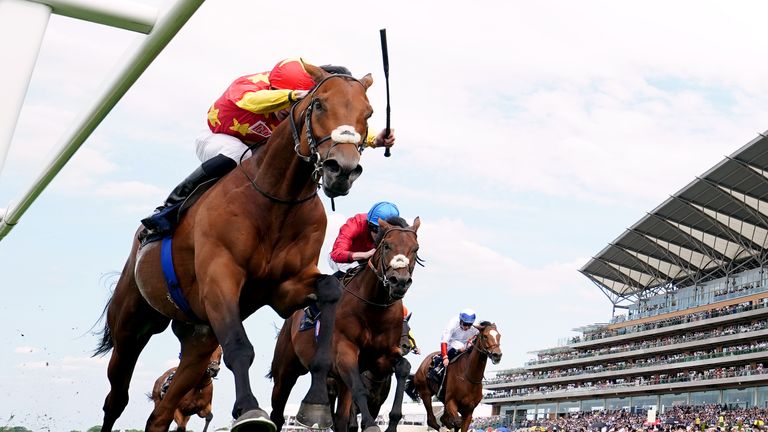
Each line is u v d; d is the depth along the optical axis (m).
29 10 1.96
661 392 58.00
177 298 4.34
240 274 3.94
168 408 4.66
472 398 12.55
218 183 4.24
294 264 4.13
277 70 4.56
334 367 7.61
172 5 1.97
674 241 64.12
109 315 5.30
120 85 2.60
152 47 2.23
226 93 4.60
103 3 2.04
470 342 12.75
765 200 54.12
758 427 41.84
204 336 4.54
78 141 3.35
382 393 8.90
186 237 4.23
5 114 1.91
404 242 7.05
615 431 49.34
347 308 7.29
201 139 4.67
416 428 15.58
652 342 62.59
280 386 7.79
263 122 4.62
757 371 49.34
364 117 3.88
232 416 3.56
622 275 72.88
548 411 69.56
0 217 5.05
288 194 4.02
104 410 5.42
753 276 57.97
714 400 53.12
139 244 4.75
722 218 58.16
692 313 62.38
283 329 7.84
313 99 3.90
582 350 74.25
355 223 7.67
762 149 50.16
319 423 4.02
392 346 7.51
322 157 3.75
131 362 5.28
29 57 1.96
